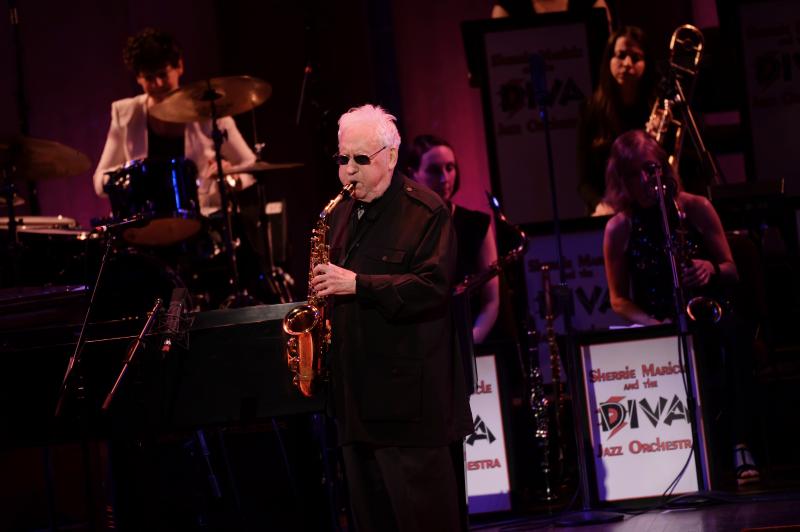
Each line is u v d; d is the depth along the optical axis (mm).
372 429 7805
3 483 12008
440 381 7875
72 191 19516
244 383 8695
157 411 8781
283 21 21469
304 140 21078
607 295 14141
